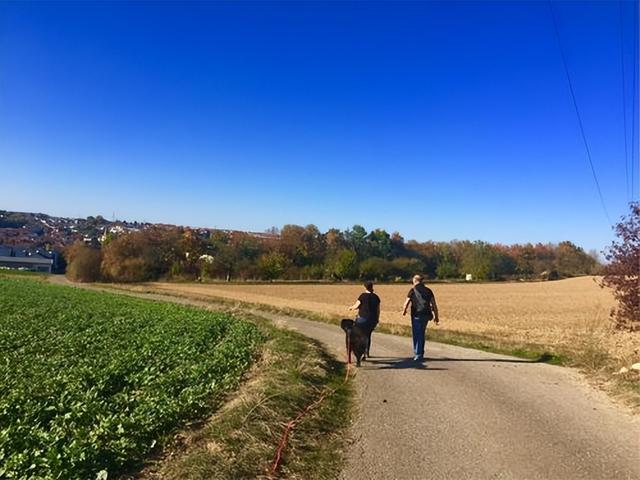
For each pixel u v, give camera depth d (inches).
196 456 246.5
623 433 305.3
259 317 1112.8
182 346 599.8
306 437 290.7
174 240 4050.2
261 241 4279.0
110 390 404.2
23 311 1079.0
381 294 2571.4
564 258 5231.3
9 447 255.3
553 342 776.3
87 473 232.5
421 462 259.3
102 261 3666.3
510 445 283.6
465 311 1599.4
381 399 386.0
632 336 666.2
